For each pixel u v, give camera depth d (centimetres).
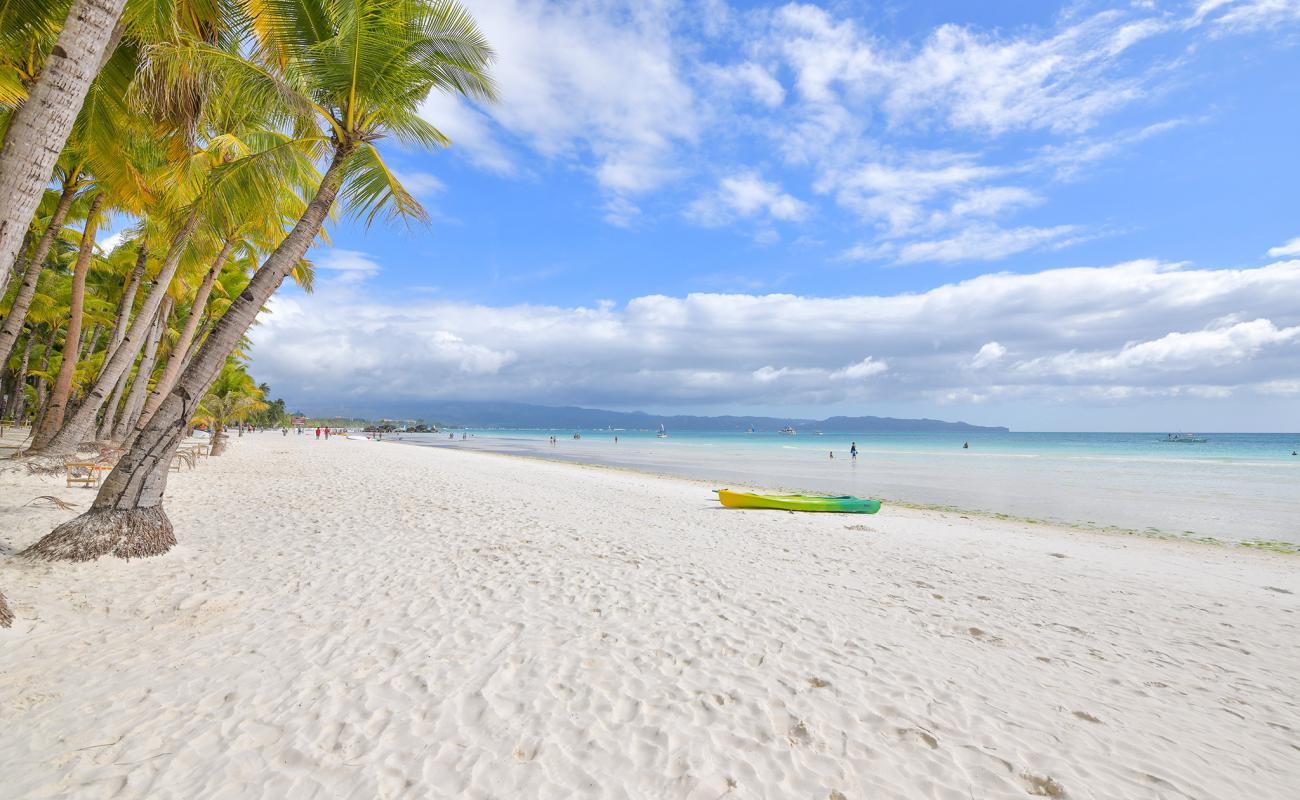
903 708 381
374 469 2031
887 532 1115
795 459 4125
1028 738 350
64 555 593
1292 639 557
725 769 306
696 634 502
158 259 1777
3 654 401
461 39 738
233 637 456
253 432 7262
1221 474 2784
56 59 389
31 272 1235
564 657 443
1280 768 329
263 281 707
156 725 327
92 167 1060
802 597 629
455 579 642
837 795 289
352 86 729
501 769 299
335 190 745
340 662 419
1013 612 611
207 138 1145
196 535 789
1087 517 1503
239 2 777
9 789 266
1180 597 704
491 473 2145
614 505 1355
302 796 272
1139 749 344
